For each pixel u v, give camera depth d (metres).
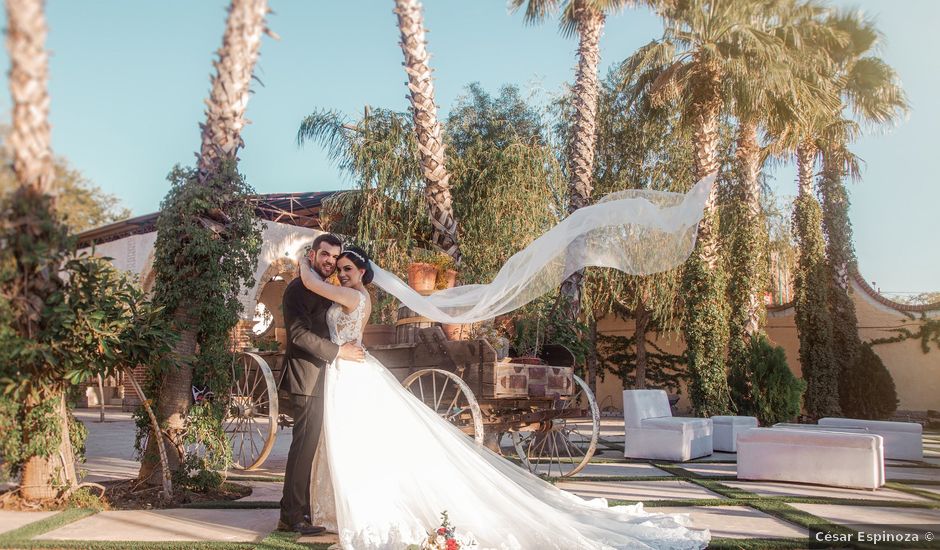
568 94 16.61
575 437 12.21
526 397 6.54
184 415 5.86
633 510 5.11
